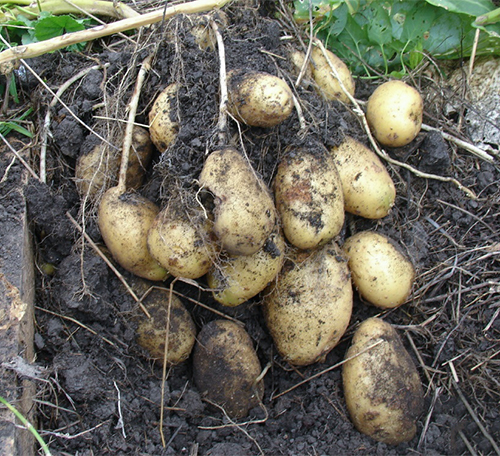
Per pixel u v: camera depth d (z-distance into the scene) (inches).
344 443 16.1
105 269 16.4
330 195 16.0
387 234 18.9
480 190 20.8
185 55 17.0
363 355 16.4
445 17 22.2
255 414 16.9
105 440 14.8
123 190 16.3
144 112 17.9
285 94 15.4
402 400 16.0
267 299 17.1
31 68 18.3
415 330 18.6
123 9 20.3
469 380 18.0
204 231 14.6
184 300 17.9
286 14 20.6
